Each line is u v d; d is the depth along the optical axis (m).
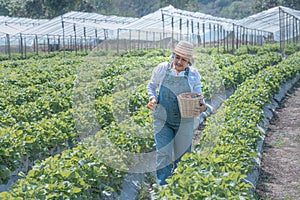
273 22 59.44
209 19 49.28
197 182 7.39
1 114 12.96
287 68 25.92
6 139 9.85
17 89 17.70
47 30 54.81
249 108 14.24
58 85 19.12
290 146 13.63
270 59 32.78
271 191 10.10
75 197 7.54
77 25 54.22
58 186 7.52
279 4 91.25
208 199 6.96
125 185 9.99
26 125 11.27
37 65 29.84
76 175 8.00
